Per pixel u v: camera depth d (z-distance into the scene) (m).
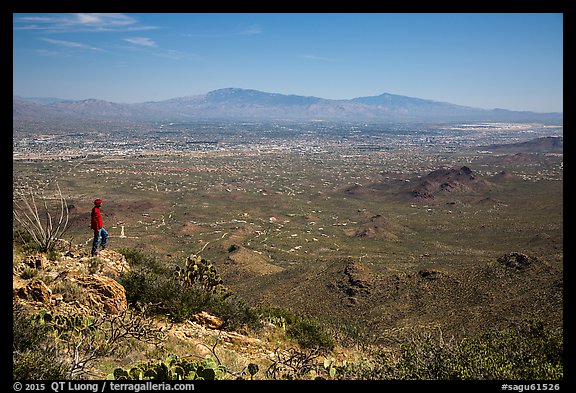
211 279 13.81
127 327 8.93
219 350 9.87
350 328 15.70
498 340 8.79
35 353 6.17
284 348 11.77
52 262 11.66
